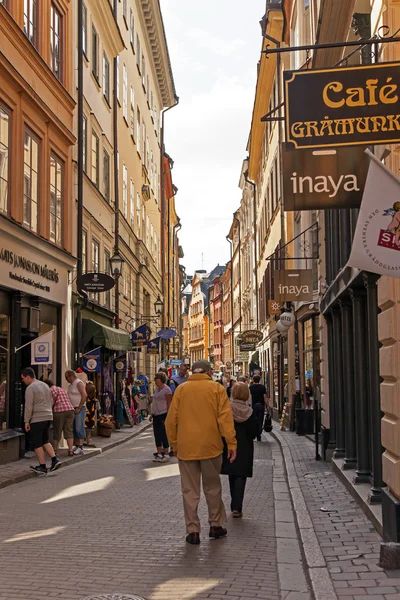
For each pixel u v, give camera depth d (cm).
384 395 757
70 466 1497
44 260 1822
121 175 3219
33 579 629
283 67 2777
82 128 2197
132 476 1323
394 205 601
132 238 3531
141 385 3148
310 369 2298
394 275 599
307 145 768
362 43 754
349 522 840
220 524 805
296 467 1392
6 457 1491
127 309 3322
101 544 767
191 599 575
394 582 591
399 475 696
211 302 11456
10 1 1625
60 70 2069
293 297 1991
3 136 1557
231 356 7750
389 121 761
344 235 1188
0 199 1538
